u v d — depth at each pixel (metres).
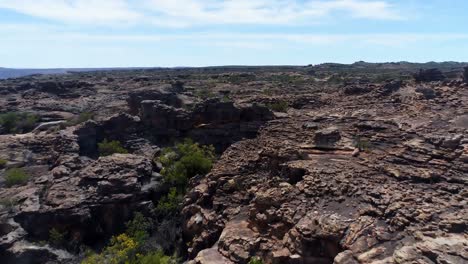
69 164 34.94
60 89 95.38
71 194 29.91
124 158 33.59
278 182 24.92
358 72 131.25
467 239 16.75
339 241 18.23
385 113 34.78
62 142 39.16
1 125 59.41
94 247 27.88
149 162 33.75
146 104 41.88
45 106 73.75
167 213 29.16
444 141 25.33
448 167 23.20
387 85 44.88
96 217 28.97
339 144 28.52
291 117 38.62
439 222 18.11
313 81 91.56
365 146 27.75
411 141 27.00
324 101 45.97
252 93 64.62
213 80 100.81
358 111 36.31
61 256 26.36
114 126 41.41
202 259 20.58
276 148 28.92
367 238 17.97
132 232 27.53
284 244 19.70
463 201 19.80
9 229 27.72
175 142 39.16
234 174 28.19
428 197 20.30
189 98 52.38
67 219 28.09
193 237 25.58
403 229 18.22
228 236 21.64
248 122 38.81
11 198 30.64
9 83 121.25
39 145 44.25
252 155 30.34
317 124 33.84
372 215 19.61
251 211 22.81
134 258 24.66
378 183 22.55
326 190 22.19
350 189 21.91
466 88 38.22
